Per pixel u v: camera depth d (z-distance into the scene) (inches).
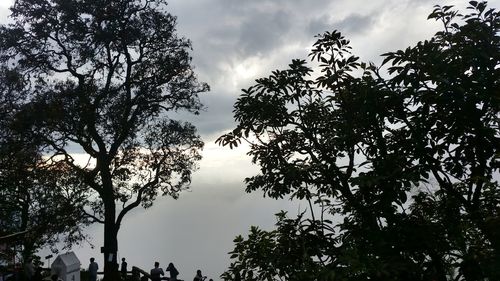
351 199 166.9
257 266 169.5
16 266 825.5
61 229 1050.1
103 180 1115.9
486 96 143.1
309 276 140.6
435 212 169.3
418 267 140.3
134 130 1154.0
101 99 1120.2
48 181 1049.5
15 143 1001.5
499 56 147.9
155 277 903.1
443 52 151.2
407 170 153.7
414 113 161.5
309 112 187.0
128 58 1151.0
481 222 146.2
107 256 1087.6
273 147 181.2
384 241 144.7
